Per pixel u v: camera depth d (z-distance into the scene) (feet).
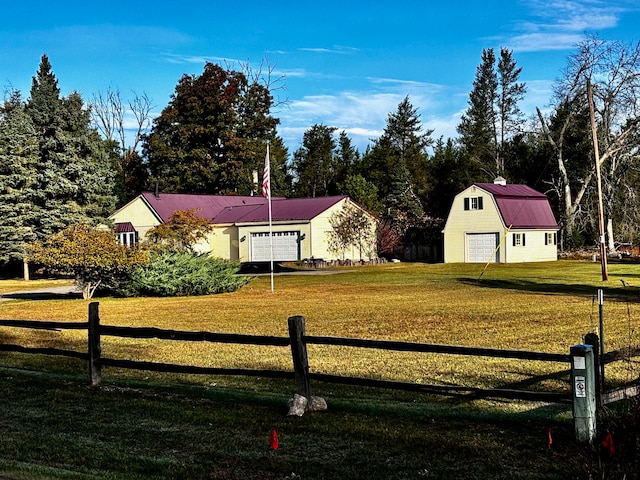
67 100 141.38
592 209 171.83
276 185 217.97
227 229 152.25
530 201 159.53
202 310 66.03
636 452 18.02
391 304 67.41
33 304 78.28
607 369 32.12
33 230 133.18
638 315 54.19
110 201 149.18
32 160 134.41
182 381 31.96
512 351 22.40
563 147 183.01
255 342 26.81
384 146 238.89
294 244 144.15
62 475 18.89
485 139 237.45
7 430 23.93
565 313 56.44
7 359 38.99
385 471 19.10
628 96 154.71
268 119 207.10
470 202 155.84
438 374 32.19
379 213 186.09
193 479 18.88
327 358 36.94
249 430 23.34
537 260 156.15
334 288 90.84
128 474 19.22
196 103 190.29
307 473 19.11
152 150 197.36
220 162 195.00
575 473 17.99
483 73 244.01
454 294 77.87
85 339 46.73
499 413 24.59
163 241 135.54
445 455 20.24
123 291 84.99
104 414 25.84
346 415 24.98
